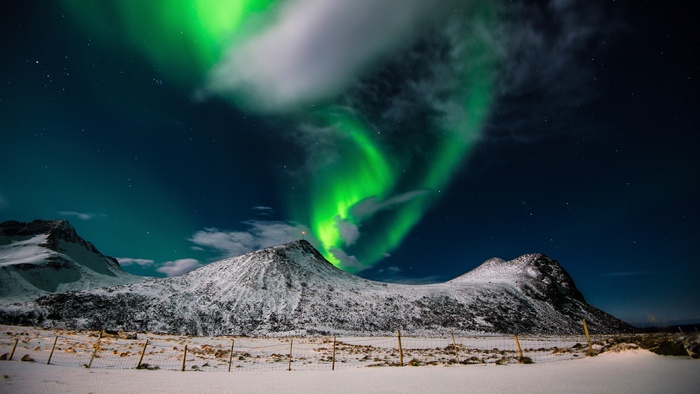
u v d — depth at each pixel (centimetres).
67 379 1325
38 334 3525
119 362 2138
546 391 937
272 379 1380
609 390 909
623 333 8462
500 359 2130
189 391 1087
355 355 2845
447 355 2762
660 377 1050
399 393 990
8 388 1111
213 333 6291
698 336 1487
